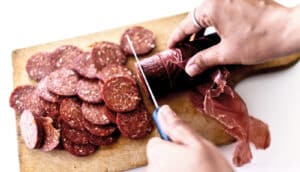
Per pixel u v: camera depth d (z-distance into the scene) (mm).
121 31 625
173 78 562
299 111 588
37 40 636
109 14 653
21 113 579
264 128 555
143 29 610
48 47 614
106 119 563
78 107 573
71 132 562
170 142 398
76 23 647
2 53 626
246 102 594
